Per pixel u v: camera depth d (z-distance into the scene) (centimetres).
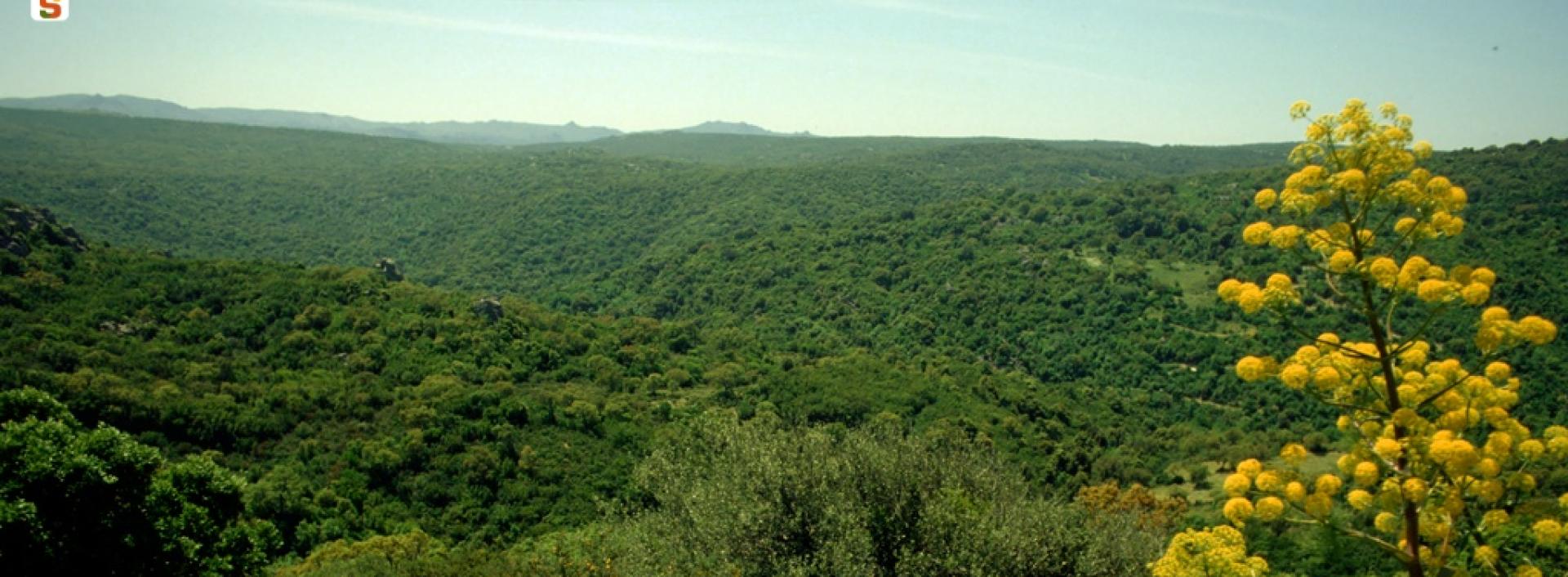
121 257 5216
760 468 1502
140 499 1485
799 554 1388
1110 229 10544
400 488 3688
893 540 1416
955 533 1366
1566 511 603
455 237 16475
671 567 1469
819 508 1426
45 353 3734
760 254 12031
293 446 3794
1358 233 626
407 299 5656
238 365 4381
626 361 6144
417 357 4962
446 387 4522
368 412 4144
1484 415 625
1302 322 6081
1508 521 605
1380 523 660
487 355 5272
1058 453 5172
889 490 1516
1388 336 622
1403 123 606
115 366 3862
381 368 4788
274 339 4812
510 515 3672
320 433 3922
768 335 9638
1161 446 6181
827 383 6072
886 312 9900
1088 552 1409
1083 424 6328
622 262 14812
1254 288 658
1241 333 7900
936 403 5859
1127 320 8581
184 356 4319
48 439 1412
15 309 4122
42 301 4391
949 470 1664
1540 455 600
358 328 5119
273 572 2709
